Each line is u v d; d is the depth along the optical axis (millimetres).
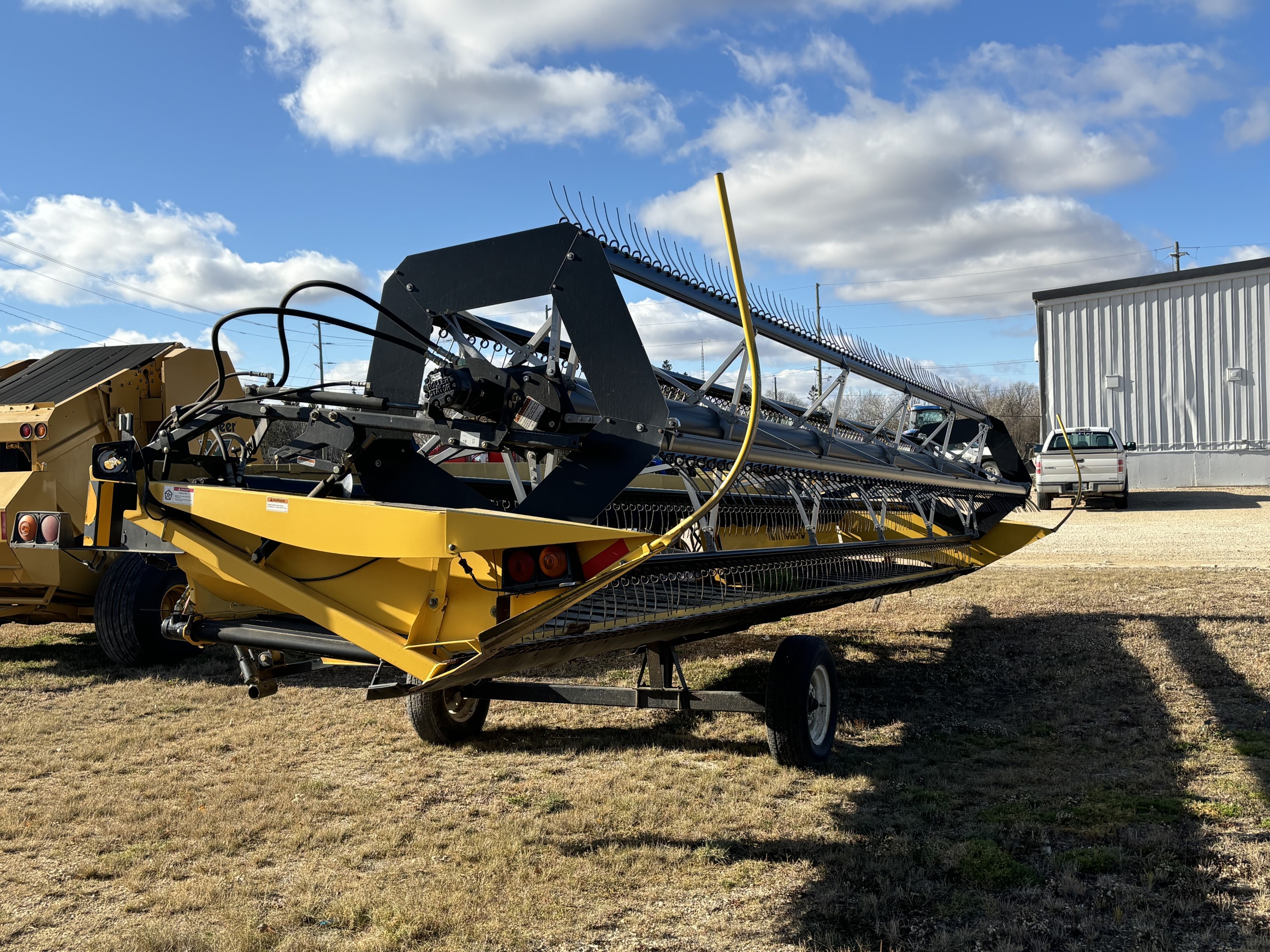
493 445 3461
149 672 7355
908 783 4457
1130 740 5082
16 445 7613
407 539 2994
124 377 7918
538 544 3064
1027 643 7715
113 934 3023
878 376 6461
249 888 3359
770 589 5438
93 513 3717
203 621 3875
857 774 4613
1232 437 26625
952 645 7832
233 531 3590
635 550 3078
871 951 2842
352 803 4281
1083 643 7535
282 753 5098
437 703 5102
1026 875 3320
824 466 5266
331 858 3656
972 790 4344
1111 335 28109
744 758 4914
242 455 4207
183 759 5039
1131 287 27672
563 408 3684
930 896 3217
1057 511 21359
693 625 4422
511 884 3373
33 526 6191
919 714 5793
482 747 5199
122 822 4055
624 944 2918
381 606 3334
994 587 10898
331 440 3980
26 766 4891
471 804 4270
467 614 3207
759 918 3080
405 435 4051
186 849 3762
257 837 3908
